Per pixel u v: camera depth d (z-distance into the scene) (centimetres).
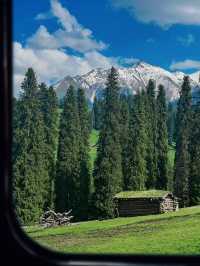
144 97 11181
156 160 10838
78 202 9269
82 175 9588
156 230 4878
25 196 8469
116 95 9619
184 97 11769
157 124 11169
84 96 11769
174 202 7325
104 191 8556
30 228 6238
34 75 9481
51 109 11819
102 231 5353
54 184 9438
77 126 9994
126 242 4303
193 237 4091
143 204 7331
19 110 9244
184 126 10456
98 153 9006
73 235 5244
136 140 10044
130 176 9919
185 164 9975
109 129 9112
